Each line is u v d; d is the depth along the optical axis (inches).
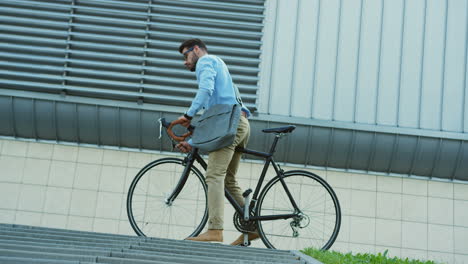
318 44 241.8
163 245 122.6
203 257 106.2
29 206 227.0
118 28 239.3
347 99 237.9
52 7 240.8
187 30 241.4
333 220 186.1
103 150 234.7
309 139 232.2
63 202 228.1
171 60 237.6
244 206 159.3
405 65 241.4
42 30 237.6
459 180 236.7
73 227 225.6
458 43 243.3
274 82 237.9
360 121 236.2
